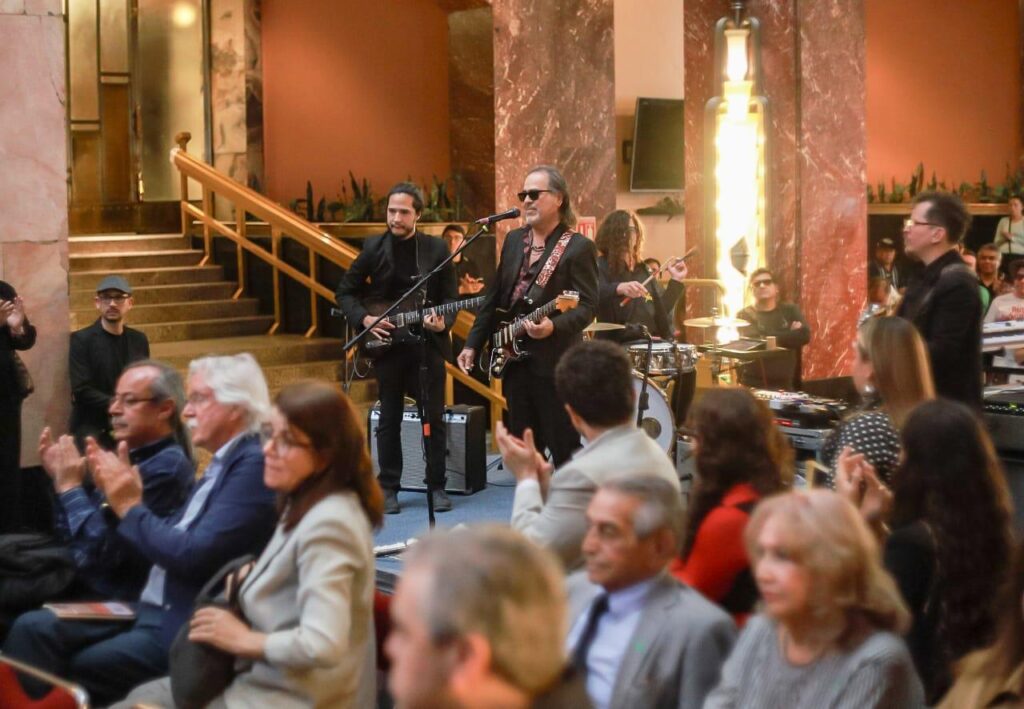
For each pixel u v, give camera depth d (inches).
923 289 225.3
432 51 509.4
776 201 438.0
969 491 144.6
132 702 153.6
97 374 283.1
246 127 494.3
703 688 123.0
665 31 582.2
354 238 451.2
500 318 266.5
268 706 140.8
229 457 165.2
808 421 258.8
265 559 145.6
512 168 432.8
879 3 659.4
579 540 151.3
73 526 187.8
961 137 682.2
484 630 65.0
